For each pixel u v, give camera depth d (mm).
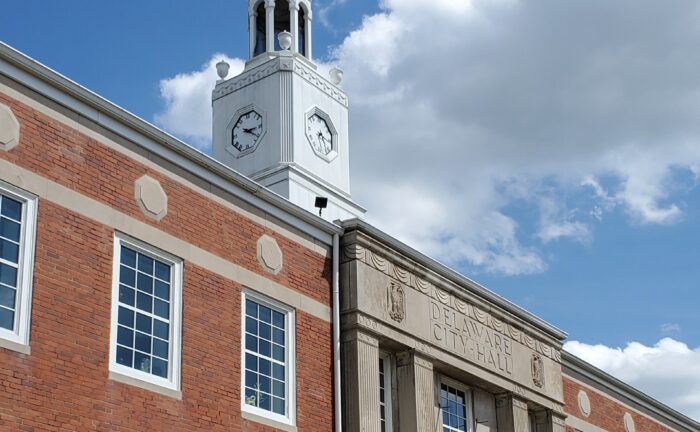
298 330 20188
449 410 24000
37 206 15836
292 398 19609
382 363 22516
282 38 35500
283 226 20578
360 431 20391
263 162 34125
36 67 16156
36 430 14945
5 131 15633
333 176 35375
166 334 17547
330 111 36125
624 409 32531
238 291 19078
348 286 21391
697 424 37000
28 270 15477
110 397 16141
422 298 23141
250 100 35188
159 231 17781
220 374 18203
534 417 26891
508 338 25891
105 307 16469
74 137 16719
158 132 18031
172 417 17094
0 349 14734
